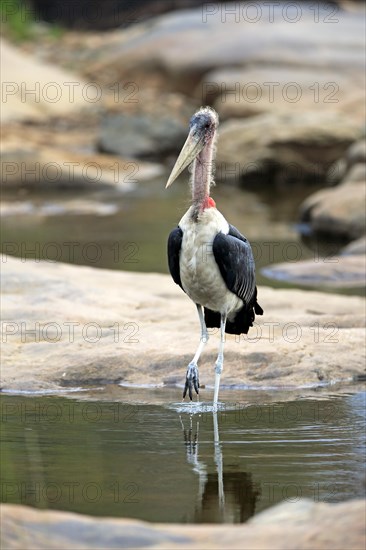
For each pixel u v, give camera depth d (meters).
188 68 37.19
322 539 6.13
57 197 25.19
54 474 8.35
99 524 6.40
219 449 9.03
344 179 24.95
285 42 36.25
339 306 13.90
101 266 17.72
